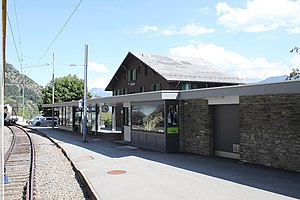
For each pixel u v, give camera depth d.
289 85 8.69
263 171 9.69
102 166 11.21
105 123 38.44
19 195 7.82
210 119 13.27
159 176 9.30
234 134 12.38
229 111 12.62
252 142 10.99
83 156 13.91
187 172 9.80
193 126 14.13
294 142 9.52
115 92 37.28
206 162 11.62
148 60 30.31
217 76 28.25
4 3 4.11
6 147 18.53
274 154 10.17
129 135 20.12
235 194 7.21
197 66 31.11
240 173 9.50
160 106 14.87
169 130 14.46
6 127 38.78
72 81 49.69
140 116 16.95
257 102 10.79
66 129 33.25
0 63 2.26
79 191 8.03
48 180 9.20
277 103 10.05
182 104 14.73
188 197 7.06
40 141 21.62
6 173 10.64
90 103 22.83
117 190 7.79
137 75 32.00
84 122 20.66
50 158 13.82
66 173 10.45
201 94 12.48
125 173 9.84
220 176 9.12
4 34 5.26
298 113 9.38
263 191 7.42
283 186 7.86
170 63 30.56
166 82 26.45
